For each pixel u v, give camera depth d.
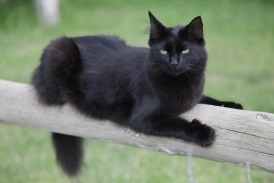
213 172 6.80
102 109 5.13
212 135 4.14
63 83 5.34
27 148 7.61
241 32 13.83
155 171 6.84
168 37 4.72
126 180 6.63
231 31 13.95
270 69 10.89
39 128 5.37
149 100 4.82
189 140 4.35
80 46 5.67
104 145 7.70
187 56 4.71
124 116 4.98
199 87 4.88
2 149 7.58
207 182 6.55
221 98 9.03
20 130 8.23
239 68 11.07
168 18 15.02
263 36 13.41
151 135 4.68
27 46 13.34
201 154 4.33
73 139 5.71
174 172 6.79
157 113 4.73
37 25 14.94
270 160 3.86
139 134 4.79
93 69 5.40
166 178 6.64
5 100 5.38
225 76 10.57
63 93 5.31
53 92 5.34
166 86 4.72
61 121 5.25
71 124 5.20
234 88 9.62
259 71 10.78
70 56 5.43
